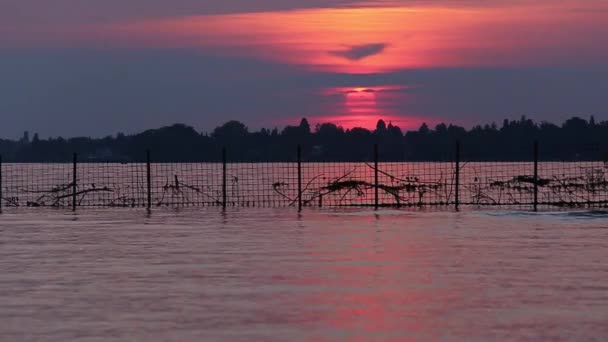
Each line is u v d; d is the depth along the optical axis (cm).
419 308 3731
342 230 6944
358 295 4038
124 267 4925
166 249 5728
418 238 6328
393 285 4300
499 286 4259
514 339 3184
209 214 8750
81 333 3284
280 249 5703
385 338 3200
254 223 7631
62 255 5444
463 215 8494
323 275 4616
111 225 7488
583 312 3638
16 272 4753
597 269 4794
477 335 3244
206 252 5566
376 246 5844
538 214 8612
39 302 3881
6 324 3434
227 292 4122
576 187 11725
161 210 9425
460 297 3978
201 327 3381
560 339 3181
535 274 4625
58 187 12800
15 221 7950
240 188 15575
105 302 3878
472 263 5038
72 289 4212
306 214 8694
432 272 4706
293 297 3994
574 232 6781
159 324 3434
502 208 9619
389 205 9850
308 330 3331
